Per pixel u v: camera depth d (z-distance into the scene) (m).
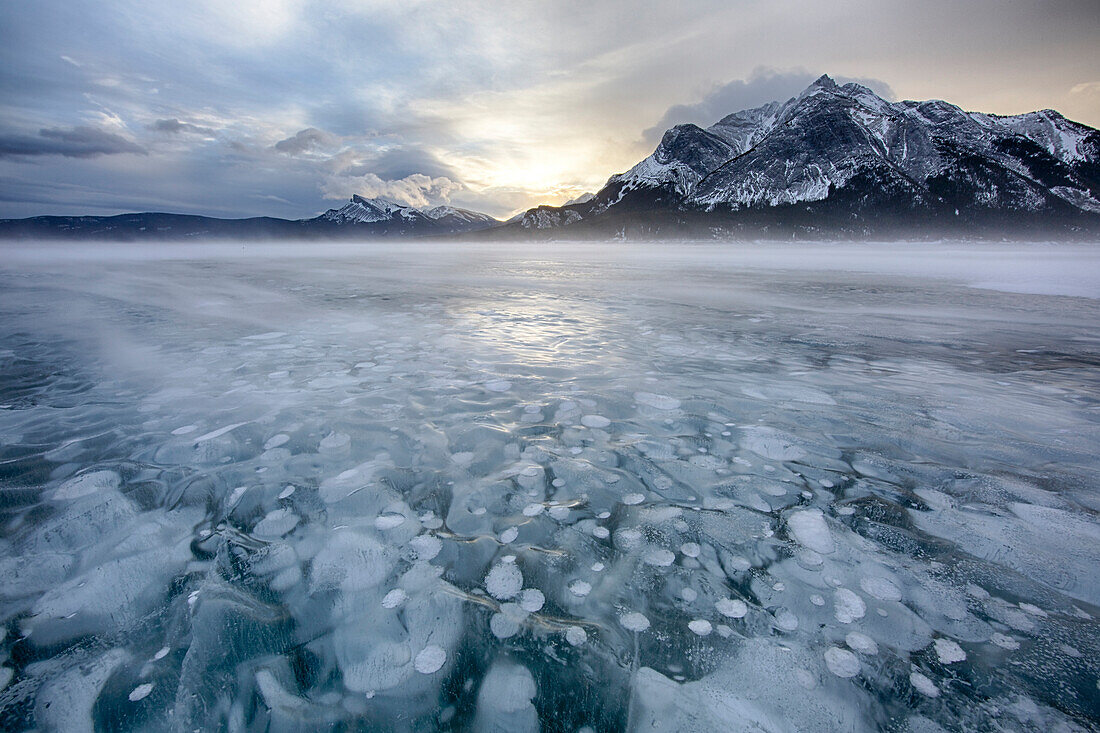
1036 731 1.11
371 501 2.10
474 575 1.66
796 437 2.74
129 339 5.27
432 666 1.33
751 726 1.15
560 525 1.93
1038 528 1.88
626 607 1.51
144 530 1.91
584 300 8.68
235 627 1.45
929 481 2.26
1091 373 4.04
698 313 7.22
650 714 1.19
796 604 1.51
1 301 8.21
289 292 9.75
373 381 3.78
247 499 2.12
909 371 4.11
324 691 1.27
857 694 1.22
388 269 16.84
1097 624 1.42
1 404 3.25
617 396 3.43
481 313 7.14
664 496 2.14
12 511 2.02
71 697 1.25
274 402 3.30
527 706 1.22
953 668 1.28
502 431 2.82
